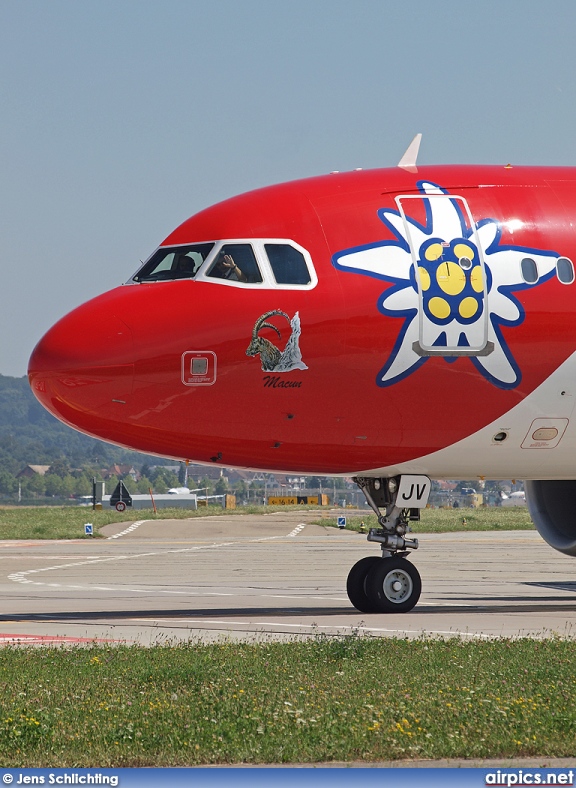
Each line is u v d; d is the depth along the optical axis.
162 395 43.56
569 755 22.52
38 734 23.41
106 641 38.88
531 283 46.22
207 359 43.56
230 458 46.38
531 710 25.70
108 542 139.75
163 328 43.56
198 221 46.59
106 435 44.66
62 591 65.12
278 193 47.25
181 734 23.56
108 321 43.66
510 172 49.44
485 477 51.00
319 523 180.25
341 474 49.06
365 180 47.84
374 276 44.97
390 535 49.69
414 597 49.03
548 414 47.44
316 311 44.38
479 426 47.00
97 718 25.22
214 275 44.88
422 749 22.48
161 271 45.75
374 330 44.66
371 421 45.78
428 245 45.81
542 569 85.69
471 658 33.25
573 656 33.66
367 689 28.55
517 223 47.06
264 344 43.94
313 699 27.19
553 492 58.56
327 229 45.75
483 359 45.72
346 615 48.47
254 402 44.31
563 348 46.44
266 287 44.47
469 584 70.12
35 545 130.62
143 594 62.69
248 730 23.94
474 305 45.53
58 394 43.50
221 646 36.28
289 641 38.75
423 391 45.59
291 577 78.31
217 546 127.25
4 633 42.28
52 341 43.66
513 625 44.19
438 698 27.27
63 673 31.34
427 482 49.50
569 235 47.34
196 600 58.28
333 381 44.66
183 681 29.73
